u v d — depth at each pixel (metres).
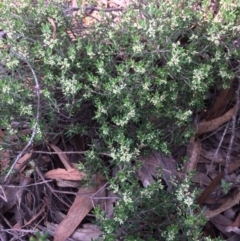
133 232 0.30
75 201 0.34
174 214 0.32
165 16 0.34
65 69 0.32
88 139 0.37
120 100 0.32
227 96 0.38
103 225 0.29
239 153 0.38
